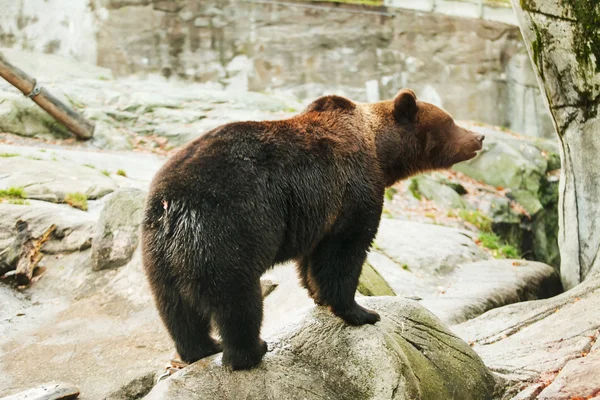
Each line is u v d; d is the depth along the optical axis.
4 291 9.22
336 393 5.25
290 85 22.34
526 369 6.72
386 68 22.78
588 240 10.08
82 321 8.34
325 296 5.70
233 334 5.00
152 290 5.16
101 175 12.98
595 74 9.19
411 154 6.37
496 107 23.22
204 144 5.19
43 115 16.75
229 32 21.89
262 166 5.18
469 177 18.75
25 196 11.26
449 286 11.07
